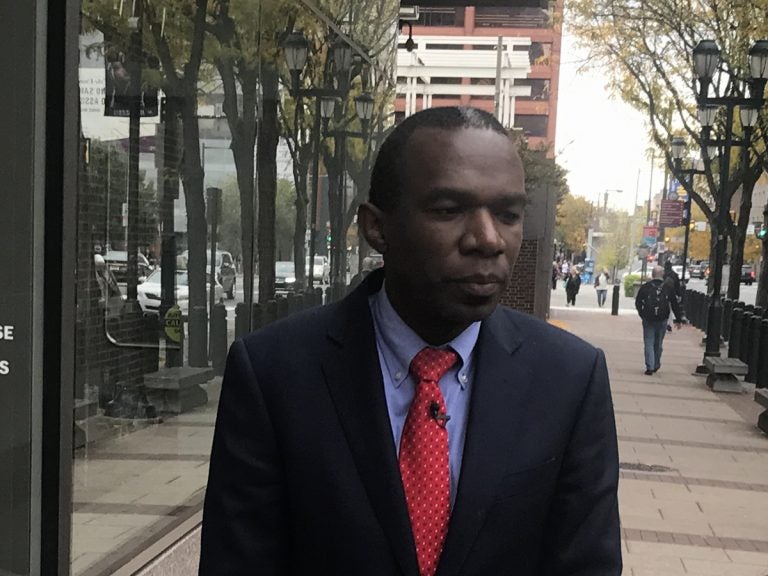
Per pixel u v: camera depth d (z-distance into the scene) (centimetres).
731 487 675
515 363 139
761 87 1333
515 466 133
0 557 290
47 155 285
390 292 140
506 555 132
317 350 141
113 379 368
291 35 615
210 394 473
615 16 1733
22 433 288
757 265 5459
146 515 373
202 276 489
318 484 133
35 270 286
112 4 375
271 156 599
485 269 129
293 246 653
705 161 1916
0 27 280
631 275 4581
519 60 4041
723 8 1572
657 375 1375
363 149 826
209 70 500
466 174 127
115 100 380
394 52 929
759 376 1103
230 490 140
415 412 136
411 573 129
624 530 554
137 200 408
